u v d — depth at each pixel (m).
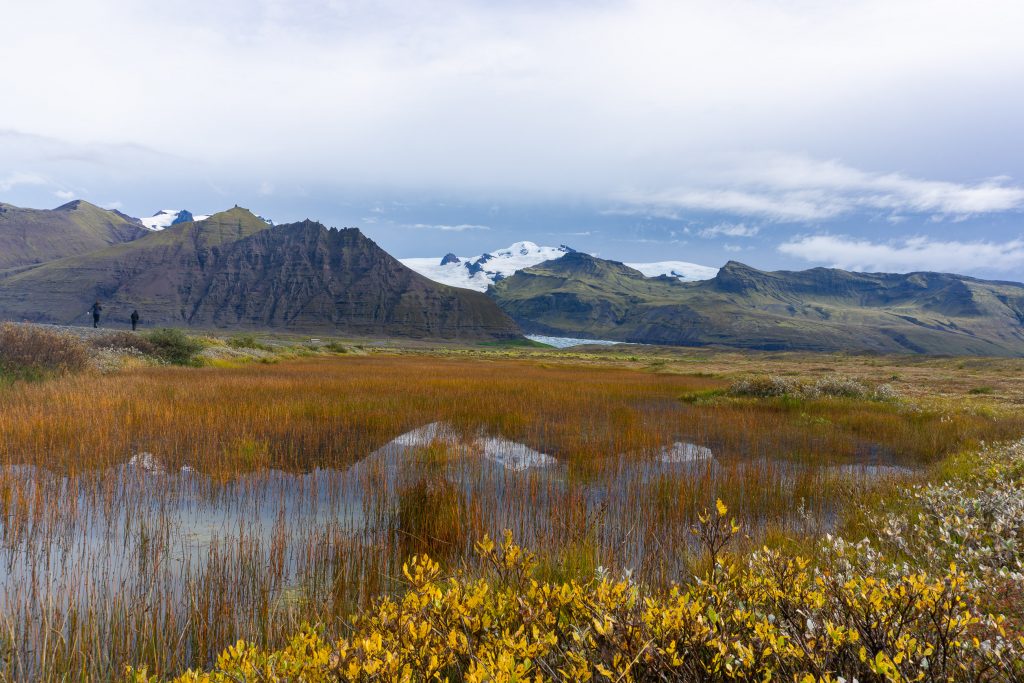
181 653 4.50
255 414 14.80
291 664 3.01
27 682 4.04
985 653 2.76
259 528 7.23
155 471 10.00
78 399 14.78
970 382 41.62
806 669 2.74
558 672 2.91
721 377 43.53
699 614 3.00
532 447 13.55
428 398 20.02
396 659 2.81
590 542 6.57
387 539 6.93
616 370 54.75
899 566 4.73
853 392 25.06
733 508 8.69
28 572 5.84
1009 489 7.11
